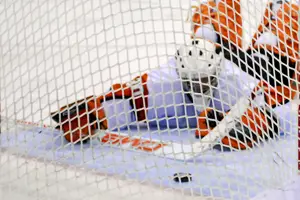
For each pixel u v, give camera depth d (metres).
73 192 0.76
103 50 1.34
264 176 0.78
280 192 0.76
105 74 1.29
